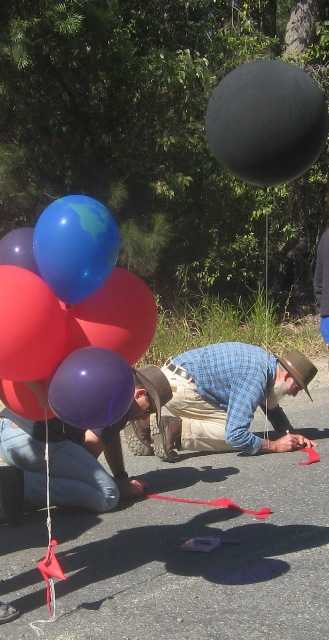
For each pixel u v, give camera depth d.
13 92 9.19
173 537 4.43
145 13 10.38
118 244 3.37
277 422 5.96
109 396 3.13
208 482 5.32
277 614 3.55
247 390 5.53
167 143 9.64
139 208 10.08
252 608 3.61
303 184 11.23
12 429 4.67
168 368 5.80
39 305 3.22
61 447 4.71
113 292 3.44
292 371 5.62
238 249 10.60
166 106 9.90
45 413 3.57
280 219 11.03
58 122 9.75
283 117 3.41
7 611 3.54
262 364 5.60
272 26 11.91
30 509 4.96
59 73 9.41
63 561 4.16
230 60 10.24
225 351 5.68
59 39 8.96
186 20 10.57
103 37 9.14
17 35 8.46
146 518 4.74
